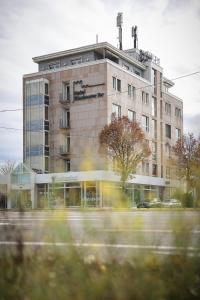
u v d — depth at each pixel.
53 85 54.06
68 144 53.19
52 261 4.13
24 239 4.53
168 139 64.88
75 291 3.29
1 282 3.57
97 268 4.11
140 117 57.19
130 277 3.65
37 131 53.47
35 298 3.28
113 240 4.45
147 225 10.77
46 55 56.69
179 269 4.01
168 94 66.06
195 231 4.18
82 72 52.03
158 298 3.30
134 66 59.59
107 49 53.91
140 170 56.50
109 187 4.86
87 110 51.25
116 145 44.53
